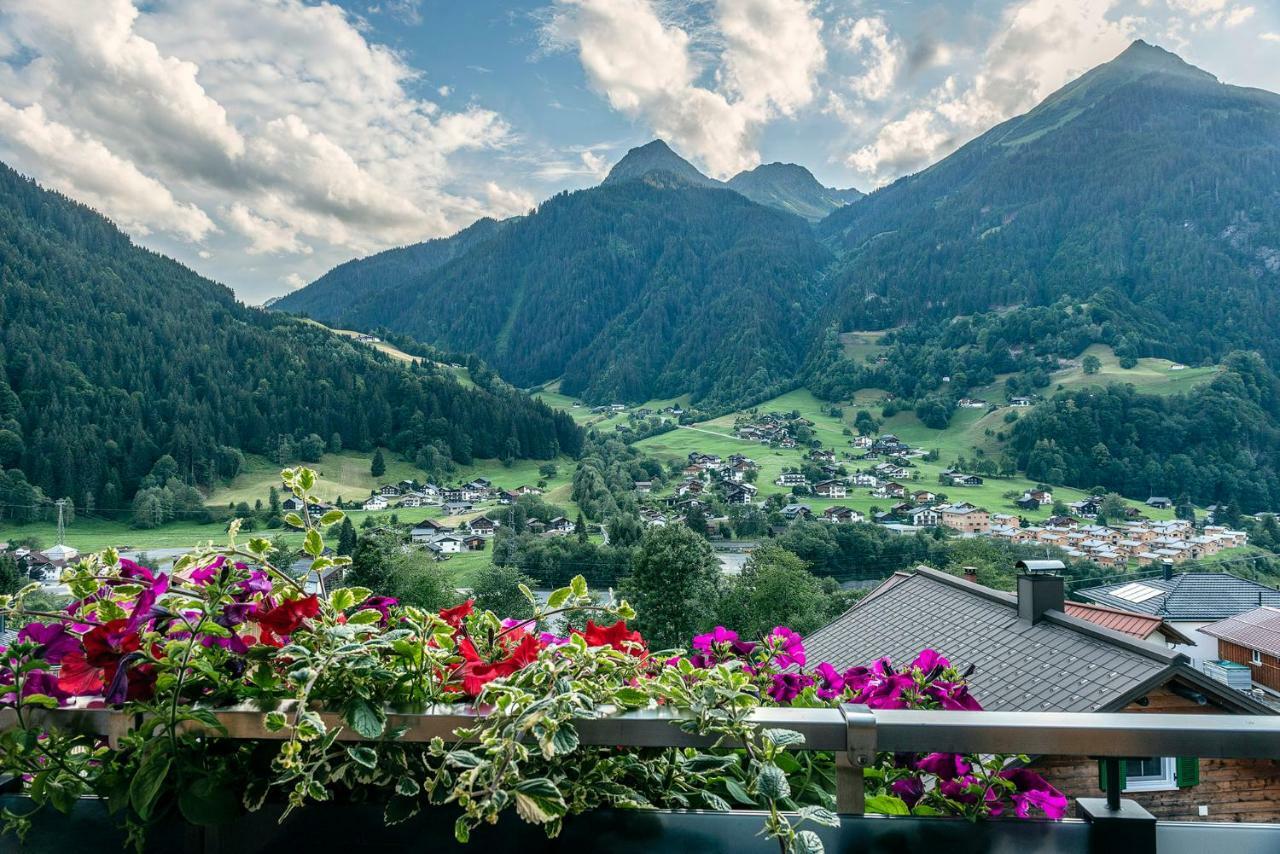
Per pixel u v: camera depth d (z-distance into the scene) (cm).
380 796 118
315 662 103
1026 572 816
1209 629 3053
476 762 99
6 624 118
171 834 117
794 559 4050
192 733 110
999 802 138
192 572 118
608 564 5409
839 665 958
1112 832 108
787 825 99
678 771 123
